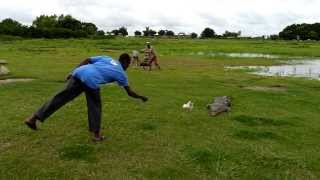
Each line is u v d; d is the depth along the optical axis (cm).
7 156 890
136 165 863
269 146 1020
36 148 944
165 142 1017
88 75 947
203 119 1263
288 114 1405
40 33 10825
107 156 909
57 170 824
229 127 1181
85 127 1119
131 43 8712
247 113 1384
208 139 1057
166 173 828
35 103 1438
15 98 1523
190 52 6316
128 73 2656
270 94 1841
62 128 1102
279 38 16775
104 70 961
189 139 1051
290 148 1016
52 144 973
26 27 10875
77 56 4484
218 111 1334
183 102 1541
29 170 820
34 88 1773
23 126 1109
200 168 859
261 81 2408
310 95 1889
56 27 12044
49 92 1683
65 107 1341
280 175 845
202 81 2288
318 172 872
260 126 1215
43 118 958
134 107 1404
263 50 7406
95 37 11400
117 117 1245
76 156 900
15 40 9125
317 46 9525
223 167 869
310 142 1074
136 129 1123
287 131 1170
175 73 2769
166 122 1212
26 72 2439
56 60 3716
